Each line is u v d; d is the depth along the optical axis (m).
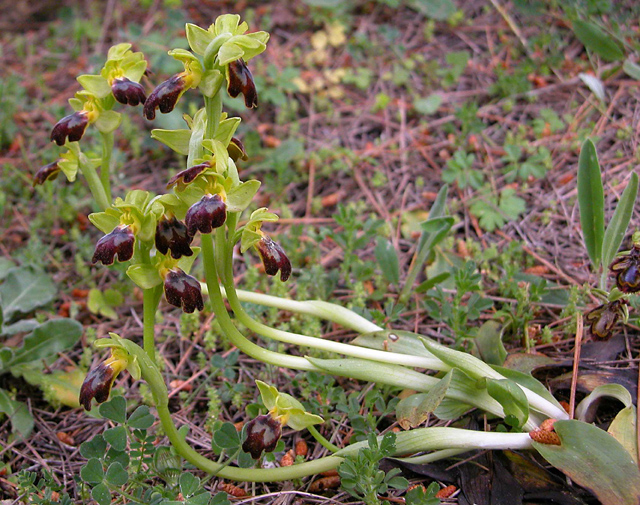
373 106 0.65
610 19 0.60
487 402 0.41
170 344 0.50
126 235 0.38
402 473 0.42
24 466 0.44
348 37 0.74
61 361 0.49
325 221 0.57
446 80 0.66
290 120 0.65
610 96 0.61
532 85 0.65
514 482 0.40
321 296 0.50
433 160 0.60
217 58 0.38
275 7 0.78
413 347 0.44
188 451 0.41
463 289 0.45
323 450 0.44
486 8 0.74
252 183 0.38
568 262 0.52
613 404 0.43
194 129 0.39
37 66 0.75
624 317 0.43
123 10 0.82
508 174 0.57
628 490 0.37
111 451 0.40
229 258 0.40
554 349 0.47
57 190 0.59
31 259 0.54
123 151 0.63
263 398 0.39
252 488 0.42
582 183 0.45
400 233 0.56
